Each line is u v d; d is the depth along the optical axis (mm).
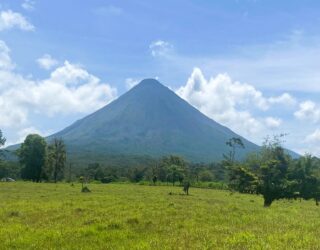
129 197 55562
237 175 57281
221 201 58312
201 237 20391
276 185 54031
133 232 22734
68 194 62281
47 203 41562
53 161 153875
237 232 22109
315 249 17141
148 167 183375
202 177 163625
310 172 58719
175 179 140000
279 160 56719
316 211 42844
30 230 23484
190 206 40688
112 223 25234
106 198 50844
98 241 20172
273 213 35031
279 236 20422
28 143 146375
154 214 31828
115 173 178500
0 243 20031
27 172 146250
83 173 179875
